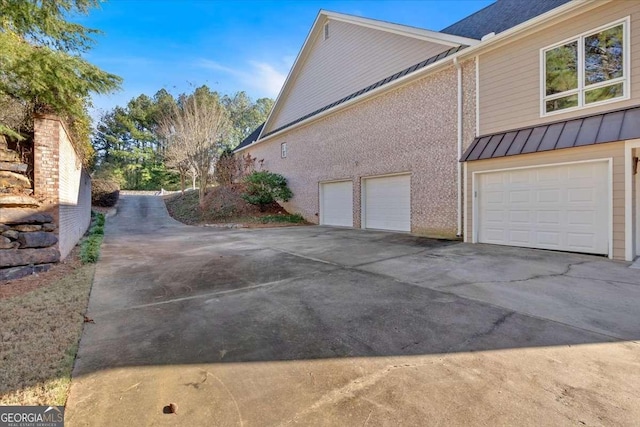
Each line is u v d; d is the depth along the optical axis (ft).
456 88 29.22
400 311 11.67
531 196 23.59
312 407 6.52
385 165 36.65
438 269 17.87
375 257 21.53
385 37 38.24
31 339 9.37
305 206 50.90
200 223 49.21
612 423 5.93
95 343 9.32
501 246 24.86
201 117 65.36
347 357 8.49
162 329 10.32
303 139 51.21
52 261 18.42
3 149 18.54
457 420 6.07
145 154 113.80
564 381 7.27
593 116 21.02
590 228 20.92
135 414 6.31
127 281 16.15
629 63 19.75
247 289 14.71
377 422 6.06
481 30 30.09
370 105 38.58
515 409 6.35
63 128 19.94
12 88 17.89
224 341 9.46
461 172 28.84
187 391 7.07
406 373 7.69
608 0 20.25
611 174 19.61
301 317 11.25
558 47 22.70
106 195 65.10
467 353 8.61
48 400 6.68
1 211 16.88
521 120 24.75
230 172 64.49
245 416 6.27
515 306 11.99
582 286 14.35
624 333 9.68
